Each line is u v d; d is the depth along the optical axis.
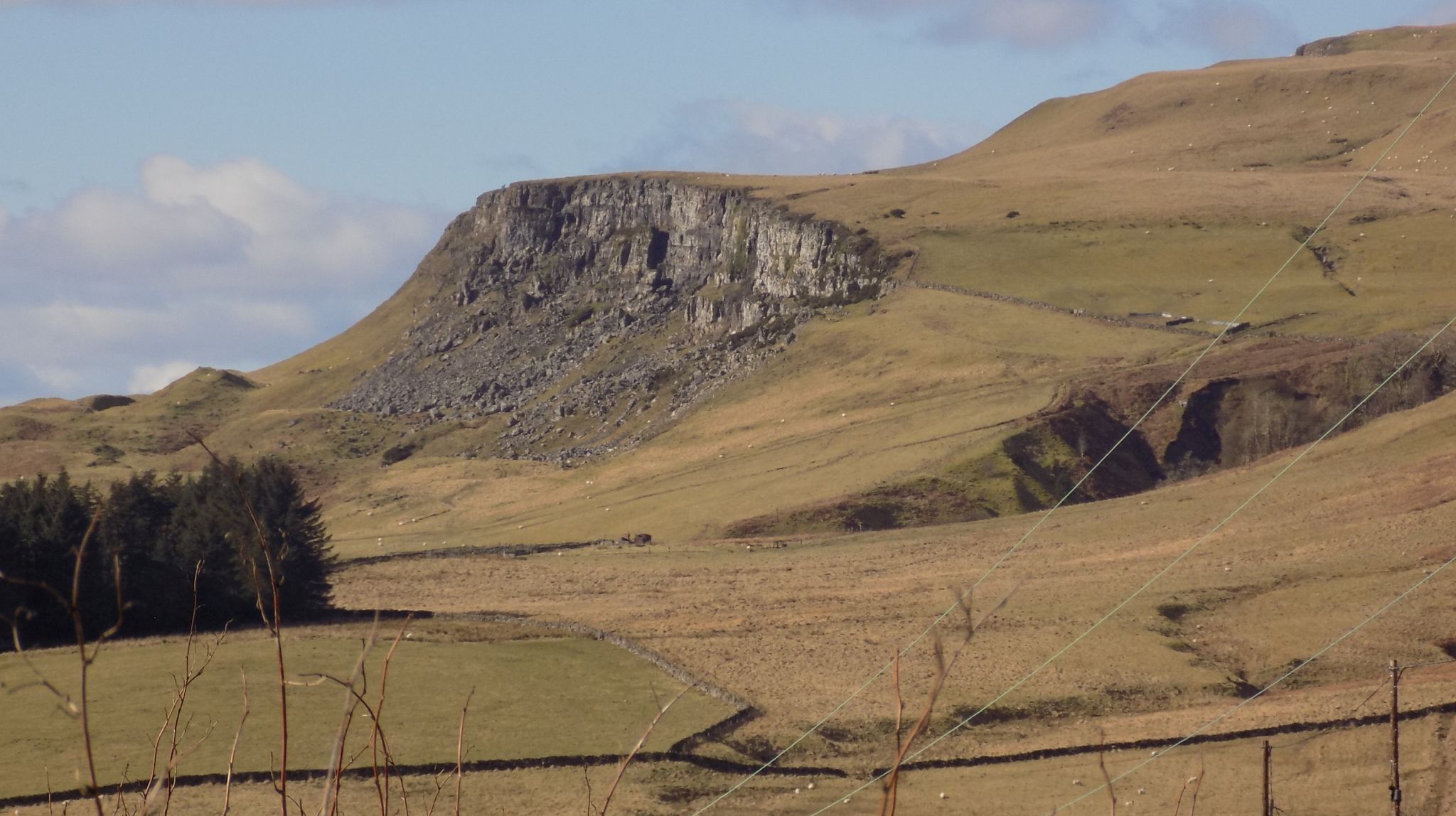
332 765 10.48
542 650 115.62
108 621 114.81
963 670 104.88
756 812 78.06
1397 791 43.44
